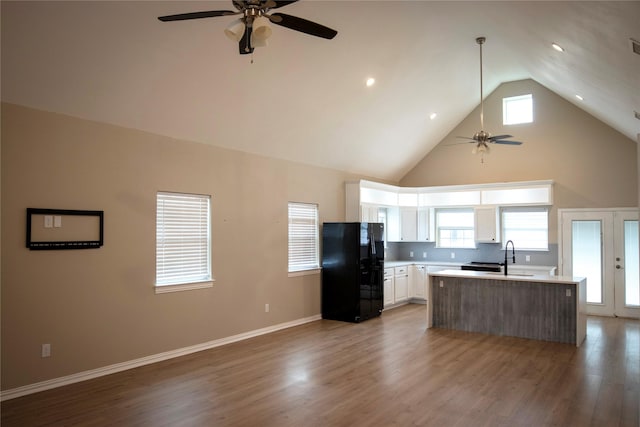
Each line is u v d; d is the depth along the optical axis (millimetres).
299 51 4977
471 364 4883
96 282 4457
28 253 3982
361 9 4742
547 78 7012
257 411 3633
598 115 7469
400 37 5523
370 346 5645
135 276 4793
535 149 8406
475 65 7105
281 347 5594
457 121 9039
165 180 5105
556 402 3811
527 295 6121
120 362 4637
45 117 4109
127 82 4285
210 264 5602
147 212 4926
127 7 3631
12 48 3535
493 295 6363
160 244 5109
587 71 4887
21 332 3932
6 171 3859
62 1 3377
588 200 7906
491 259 8773
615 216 7691
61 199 4203
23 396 3924
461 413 3588
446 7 5105
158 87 4512
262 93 5312
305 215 7277
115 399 3877
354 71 5750
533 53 5660
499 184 8414
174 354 5148
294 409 3674
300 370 4684
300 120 6180
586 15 3340
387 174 9312
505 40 5965
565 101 8172
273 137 6211
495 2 4418
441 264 8711
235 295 5918
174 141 5211
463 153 9109
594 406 3727
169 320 5113
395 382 4312
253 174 6238
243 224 6066
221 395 3979
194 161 5434
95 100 4293
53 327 4137
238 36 2975
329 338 6059
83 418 3494
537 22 4230
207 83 4773
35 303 4020
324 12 4586
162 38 4039
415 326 6824
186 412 3613
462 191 8852
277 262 6598
